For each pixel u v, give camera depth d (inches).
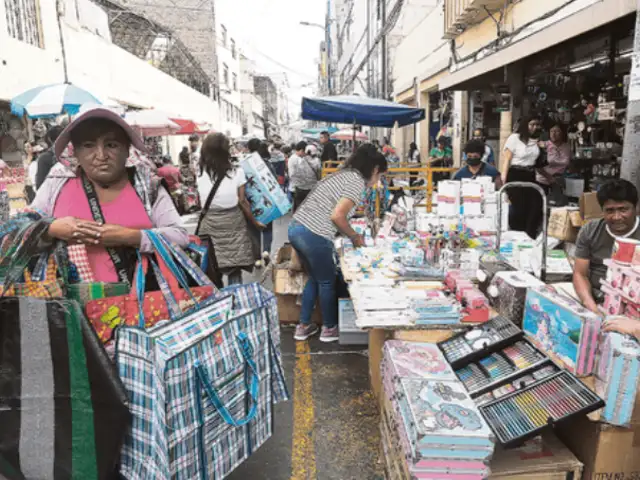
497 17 304.3
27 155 390.9
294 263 174.7
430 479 72.5
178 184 458.3
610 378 73.5
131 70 634.8
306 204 154.5
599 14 171.8
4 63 343.6
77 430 66.7
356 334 160.7
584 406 74.8
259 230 199.3
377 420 118.5
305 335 166.7
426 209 239.0
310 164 376.5
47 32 411.5
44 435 67.3
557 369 85.9
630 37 202.2
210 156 163.5
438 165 448.5
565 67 254.4
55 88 275.0
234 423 72.7
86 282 75.4
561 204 231.5
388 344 101.9
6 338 65.9
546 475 77.0
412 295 116.1
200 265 89.7
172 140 906.1
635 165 135.3
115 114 73.5
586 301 111.8
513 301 103.7
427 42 517.0
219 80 1248.8
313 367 147.0
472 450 71.2
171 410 66.0
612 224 110.3
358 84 1083.9
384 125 327.3
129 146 79.7
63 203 78.2
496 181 210.8
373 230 204.8
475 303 105.2
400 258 149.9
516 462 77.5
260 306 84.6
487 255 139.9
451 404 78.8
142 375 67.7
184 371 67.2
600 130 229.8
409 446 75.8
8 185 340.5
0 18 341.4
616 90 214.2
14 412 67.2
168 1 1116.5
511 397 81.5
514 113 300.0
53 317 64.8
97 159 74.4
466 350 96.8
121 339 68.5
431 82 503.8
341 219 149.6
